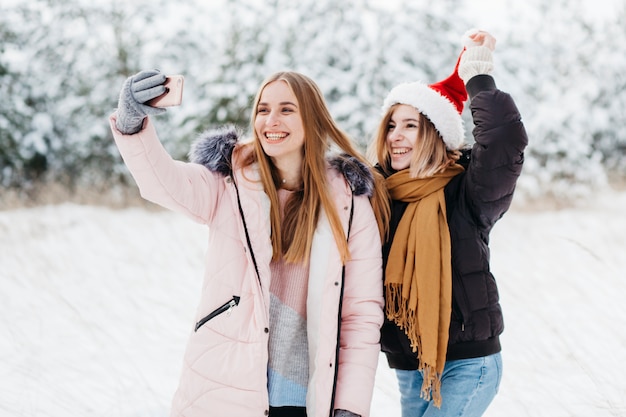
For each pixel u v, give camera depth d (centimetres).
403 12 1346
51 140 1368
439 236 211
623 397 304
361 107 1237
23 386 335
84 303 508
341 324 199
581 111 1348
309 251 196
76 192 1259
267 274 187
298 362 194
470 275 210
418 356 204
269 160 207
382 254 223
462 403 206
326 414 185
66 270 621
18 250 696
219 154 197
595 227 840
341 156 209
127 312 491
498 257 664
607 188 1286
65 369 372
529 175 1257
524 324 424
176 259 691
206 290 190
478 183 207
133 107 164
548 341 392
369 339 195
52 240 769
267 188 199
